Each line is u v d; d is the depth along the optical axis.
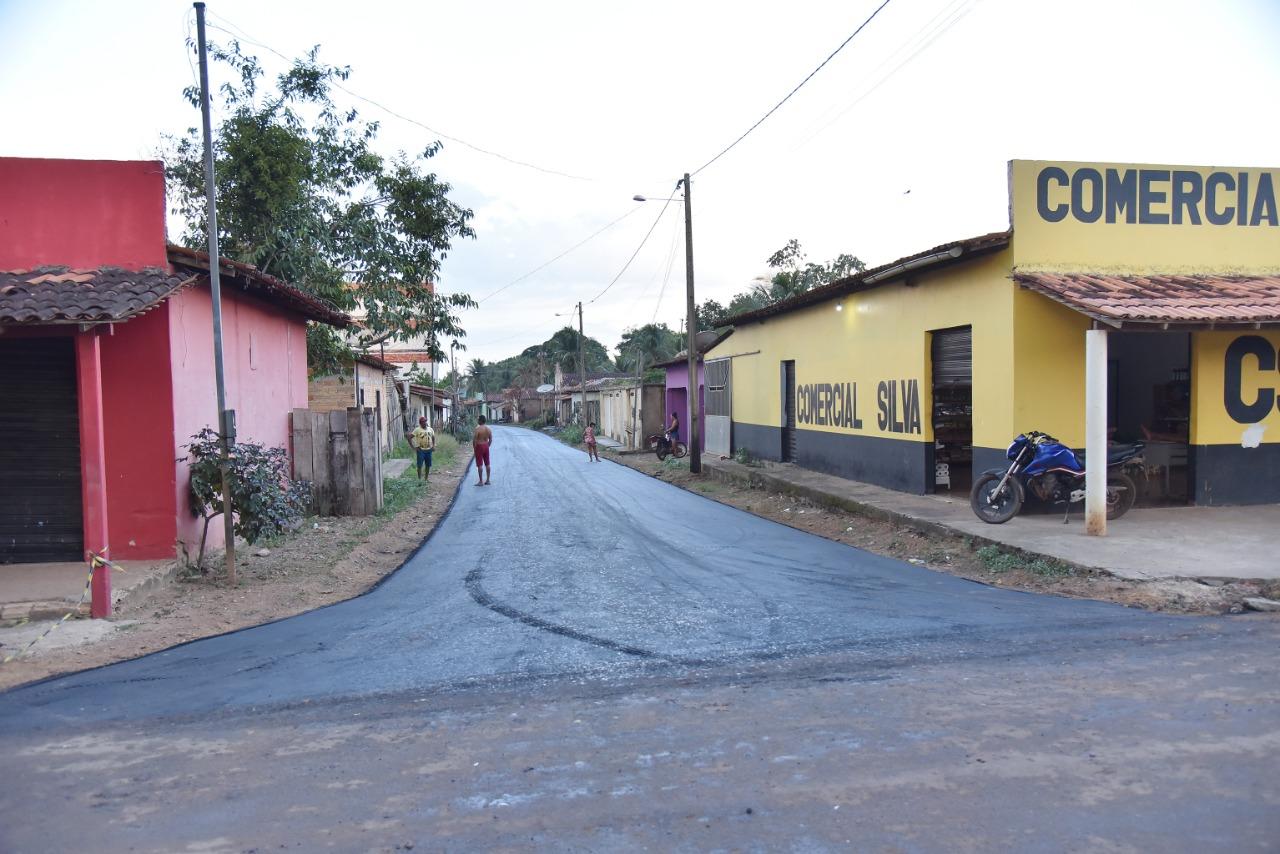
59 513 9.56
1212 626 6.55
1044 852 3.34
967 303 13.05
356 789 4.11
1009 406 11.95
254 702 5.48
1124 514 11.10
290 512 9.88
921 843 3.43
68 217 9.73
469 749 4.58
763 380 23.33
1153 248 12.53
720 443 27.78
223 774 4.33
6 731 5.05
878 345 16.20
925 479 14.48
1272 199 12.98
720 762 4.30
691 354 22.83
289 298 13.27
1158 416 14.05
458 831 3.66
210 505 9.88
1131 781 3.92
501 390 124.38
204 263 10.18
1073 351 11.96
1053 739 4.43
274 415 14.15
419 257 20.83
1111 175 12.32
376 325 20.09
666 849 3.45
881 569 9.57
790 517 14.48
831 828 3.58
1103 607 7.32
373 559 11.19
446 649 6.64
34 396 9.51
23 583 8.55
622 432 40.38
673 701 5.25
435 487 20.94
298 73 18.19
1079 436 11.98
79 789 4.20
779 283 33.00
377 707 5.32
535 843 3.54
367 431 14.96
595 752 4.48
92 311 7.84
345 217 19.81
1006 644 6.23
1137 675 5.41
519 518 14.93
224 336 11.72
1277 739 4.34
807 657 6.09
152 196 9.81
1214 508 11.77
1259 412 12.07
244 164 16.19
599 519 14.50
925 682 5.42
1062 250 12.15
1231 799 3.72
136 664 6.45
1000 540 9.80
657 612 7.66
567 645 6.65
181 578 9.51
